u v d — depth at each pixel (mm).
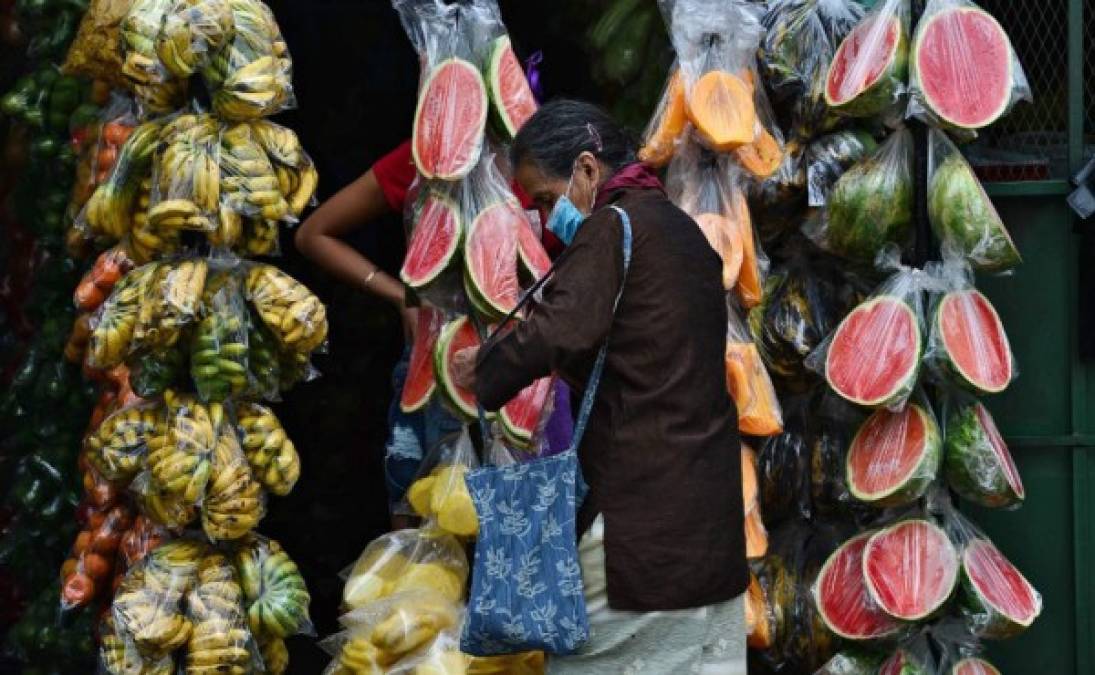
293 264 6652
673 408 3795
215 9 4148
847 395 4914
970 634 4977
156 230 4203
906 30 4980
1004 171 5480
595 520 3795
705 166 4996
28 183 5316
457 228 4668
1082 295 5391
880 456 4965
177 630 4223
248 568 4387
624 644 3791
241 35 4262
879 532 4996
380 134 6719
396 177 5145
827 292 5367
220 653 4230
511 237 4668
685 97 4918
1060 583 5512
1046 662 5523
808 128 5258
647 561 3736
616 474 3787
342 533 6676
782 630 5316
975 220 4852
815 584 5105
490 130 4750
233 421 4352
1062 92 5555
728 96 4895
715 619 3865
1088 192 5254
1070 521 5496
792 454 5363
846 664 5051
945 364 4883
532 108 4750
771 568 5367
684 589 3748
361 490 6691
